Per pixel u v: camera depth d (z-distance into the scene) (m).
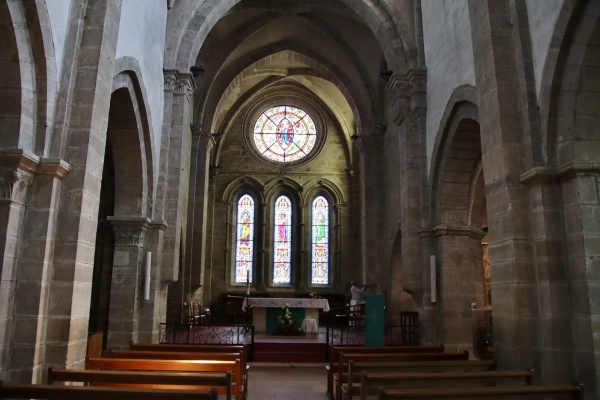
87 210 7.50
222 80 21.03
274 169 27.08
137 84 10.67
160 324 12.66
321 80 26.02
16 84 6.84
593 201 7.38
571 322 7.44
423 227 13.18
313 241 26.64
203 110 20.17
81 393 4.94
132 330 11.41
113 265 11.64
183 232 17.38
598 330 7.05
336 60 21.11
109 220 11.64
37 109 7.14
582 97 7.68
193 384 5.82
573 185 7.47
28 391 5.01
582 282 7.24
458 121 11.58
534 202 7.96
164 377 5.87
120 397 4.94
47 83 7.12
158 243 12.36
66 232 7.21
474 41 9.59
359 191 26.64
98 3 8.05
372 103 20.75
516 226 7.99
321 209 27.03
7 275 6.66
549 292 7.50
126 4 9.59
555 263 7.57
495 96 8.54
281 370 12.89
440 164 12.96
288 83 27.20
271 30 20.20
